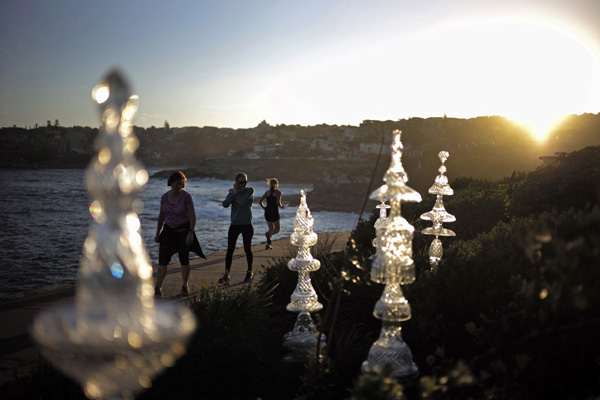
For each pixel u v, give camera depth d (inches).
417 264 266.4
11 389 143.3
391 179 123.2
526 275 159.6
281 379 163.2
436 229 266.1
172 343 60.2
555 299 101.7
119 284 57.4
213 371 159.2
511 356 126.0
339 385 153.2
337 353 176.7
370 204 3385.8
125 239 58.2
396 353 125.0
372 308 224.2
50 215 2249.0
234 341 167.0
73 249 1048.8
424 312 166.9
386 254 121.6
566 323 122.0
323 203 3538.4
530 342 124.6
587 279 121.6
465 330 156.1
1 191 4643.2
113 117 58.1
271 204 505.7
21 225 1759.4
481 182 555.2
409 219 414.9
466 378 91.6
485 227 392.8
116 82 58.8
